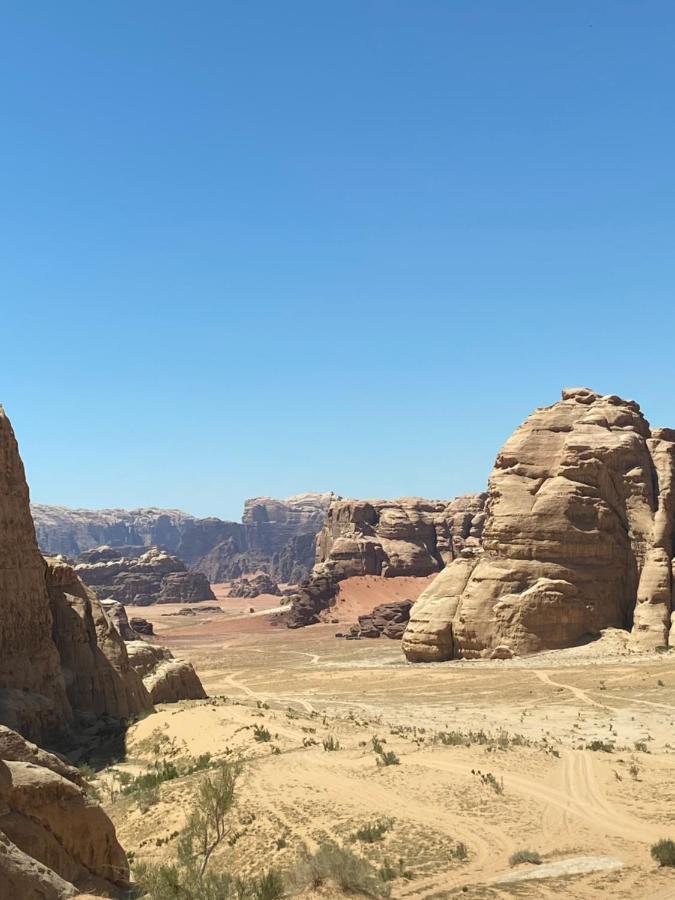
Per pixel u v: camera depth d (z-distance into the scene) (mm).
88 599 61812
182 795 37469
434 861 28531
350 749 44094
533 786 36781
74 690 55781
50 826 23188
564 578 91688
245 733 47125
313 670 98188
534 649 89500
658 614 87562
